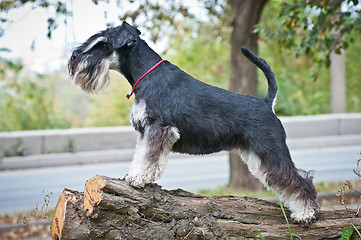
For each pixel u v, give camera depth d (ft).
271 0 34.94
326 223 11.93
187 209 11.57
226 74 55.67
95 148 42.11
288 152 11.55
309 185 11.75
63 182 32.89
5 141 39.65
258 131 11.41
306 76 58.80
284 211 12.35
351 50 64.03
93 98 53.88
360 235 11.54
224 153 45.06
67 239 10.85
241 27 25.99
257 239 11.68
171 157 43.50
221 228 11.57
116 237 10.94
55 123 51.29
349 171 34.30
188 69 54.80
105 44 12.14
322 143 46.57
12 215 23.73
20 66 34.50
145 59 12.06
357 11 19.29
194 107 11.44
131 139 43.27
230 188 27.55
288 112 55.01
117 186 10.94
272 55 47.62
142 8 22.59
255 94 26.61
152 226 11.19
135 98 11.89
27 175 35.83
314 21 20.98
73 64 12.26
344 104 53.16
